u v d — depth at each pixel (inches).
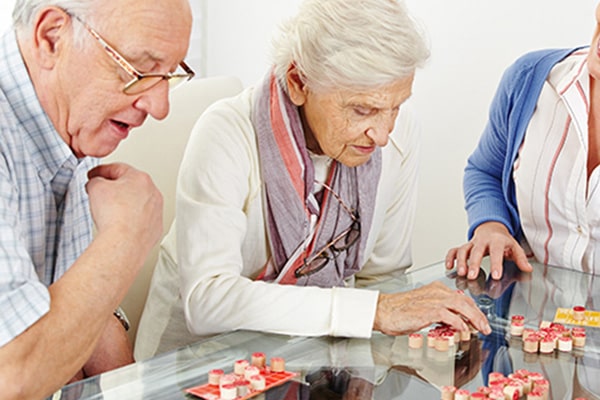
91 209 50.1
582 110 72.0
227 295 59.6
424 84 113.0
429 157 114.7
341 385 48.9
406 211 78.4
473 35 108.3
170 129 89.2
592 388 50.1
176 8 48.0
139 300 84.6
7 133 49.1
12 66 49.0
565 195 74.1
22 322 42.8
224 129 65.8
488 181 82.4
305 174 66.1
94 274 46.1
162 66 48.6
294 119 65.0
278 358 50.6
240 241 64.3
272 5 121.0
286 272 68.3
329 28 58.6
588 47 75.4
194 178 64.5
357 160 64.2
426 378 50.4
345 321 56.2
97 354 63.1
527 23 104.6
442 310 56.6
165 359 51.4
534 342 54.8
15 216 45.7
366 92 59.4
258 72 124.9
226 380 47.5
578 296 65.9
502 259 71.5
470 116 110.5
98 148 50.9
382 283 65.9
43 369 43.3
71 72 47.9
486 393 48.1
